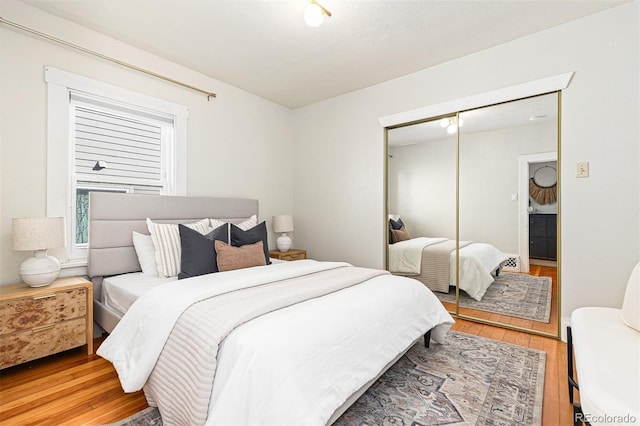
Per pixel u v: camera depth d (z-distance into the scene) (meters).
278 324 1.33
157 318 1.55
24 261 2.09
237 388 1.13
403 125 3.45
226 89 3.57
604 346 1.29
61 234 2.13
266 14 2.30
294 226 4.43
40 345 1.97
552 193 2.56
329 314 1.50
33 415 1.52
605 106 2.28
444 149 3.18
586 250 2.35
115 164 2.75
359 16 2.32
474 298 3.01
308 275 2.23
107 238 2.48
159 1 2.14
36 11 2.23
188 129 3.20
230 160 3.62
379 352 1.60
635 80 2.17
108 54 2.61
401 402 1.63
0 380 1.85
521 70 2.64
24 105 2.20
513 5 2.21
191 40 2.65
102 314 2.28
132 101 2.76
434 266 3.26
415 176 3.39
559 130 2.48
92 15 2.31
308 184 4.28
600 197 2.29
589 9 2.26
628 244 2.20
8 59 2.13
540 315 2.62
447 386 1.78
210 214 3.23
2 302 1.83
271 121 4.14
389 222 3.58
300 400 1.11
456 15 2.32
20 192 2.20
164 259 2.46
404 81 3.36
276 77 3.40
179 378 1.33
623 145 2.21
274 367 1.14
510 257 2.79
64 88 2.38
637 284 1.48
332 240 4.02
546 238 2.60
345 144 3.89
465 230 3.06
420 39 2.65
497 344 2.37
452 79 3.03
